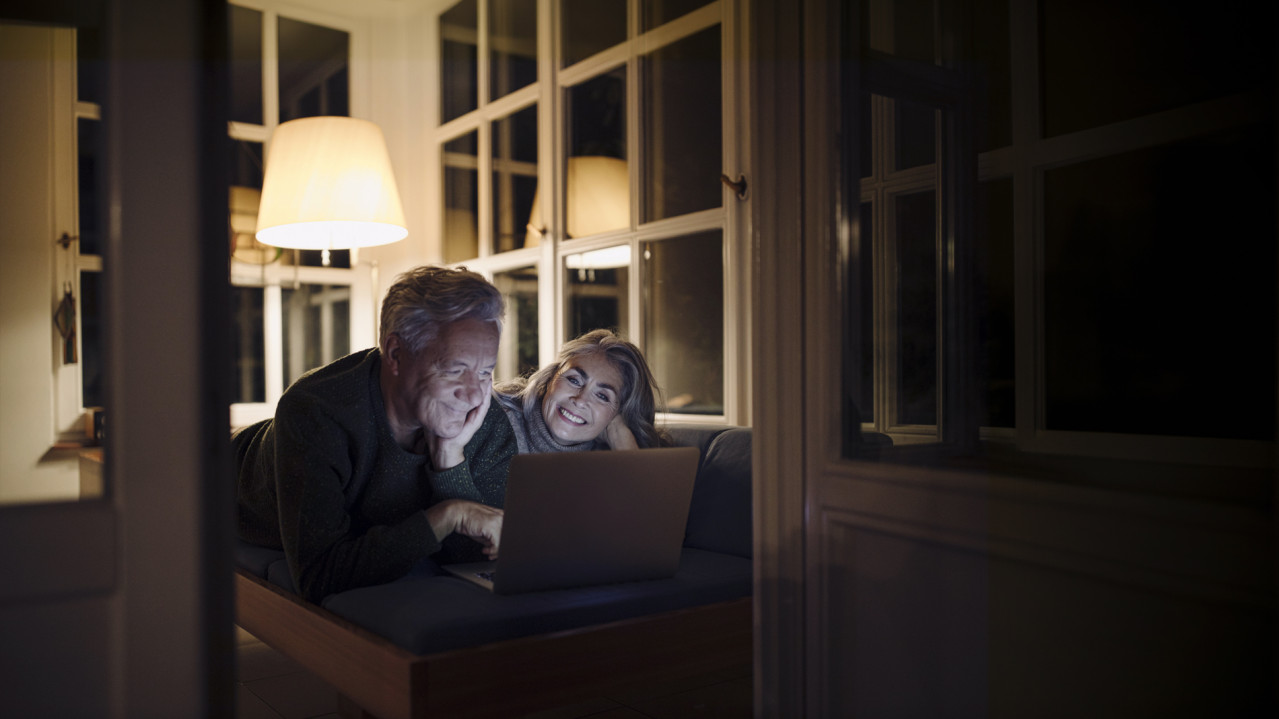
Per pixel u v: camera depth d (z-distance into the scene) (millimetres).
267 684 2100
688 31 2742
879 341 1483
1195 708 980
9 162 2520
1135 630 1041
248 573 2143
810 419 1436
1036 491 1149
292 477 1835
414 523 1788
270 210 2822
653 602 1679
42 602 879
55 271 2590
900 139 1508
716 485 2250
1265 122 1122
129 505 921
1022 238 1472
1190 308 1214
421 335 1938
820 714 1410
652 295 2939
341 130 2818
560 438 2348
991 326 1535
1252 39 1134
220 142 976
